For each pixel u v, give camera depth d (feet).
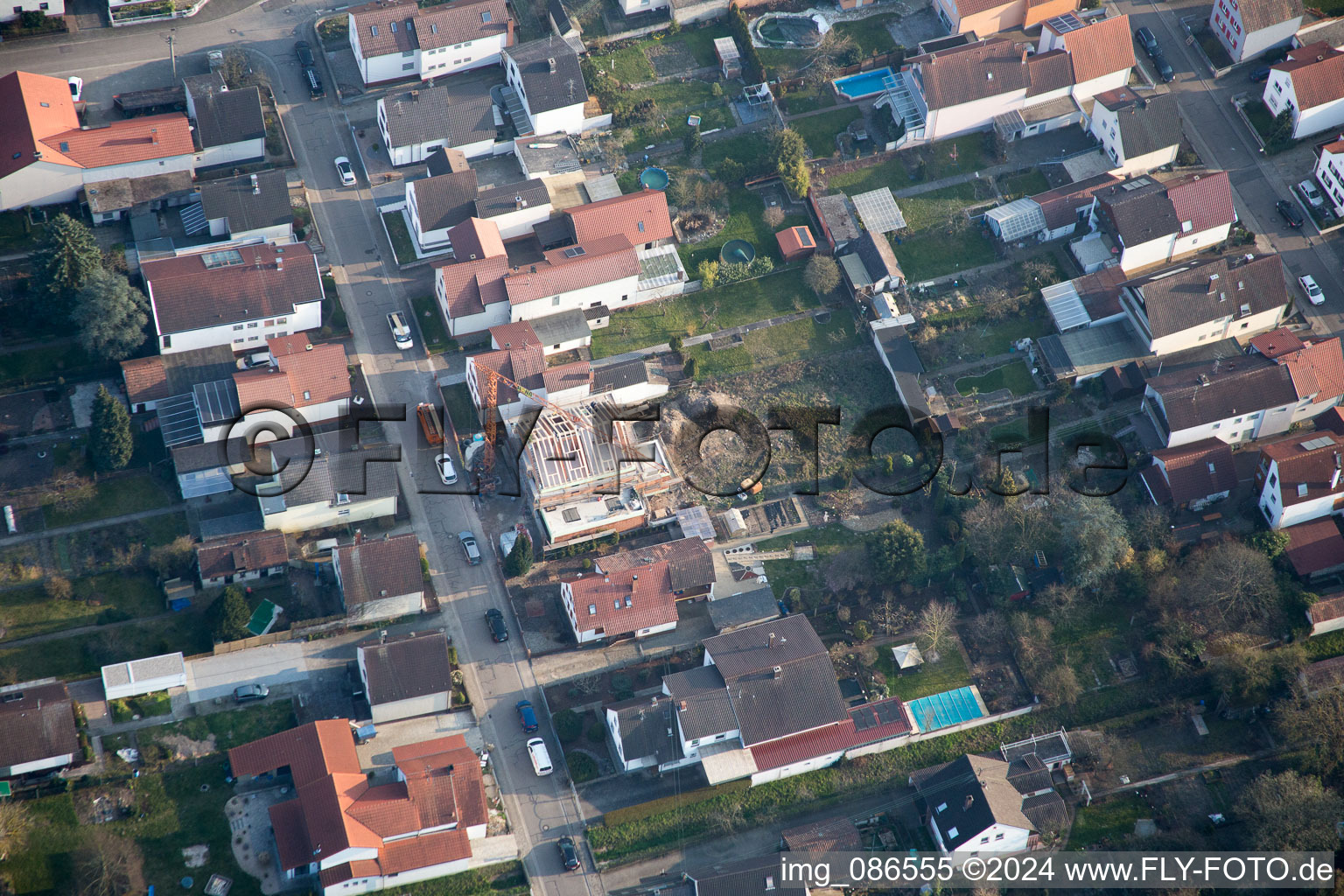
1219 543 517.55
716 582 510.17
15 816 440.86
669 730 472.85
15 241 542.57
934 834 468.34
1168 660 495.82
